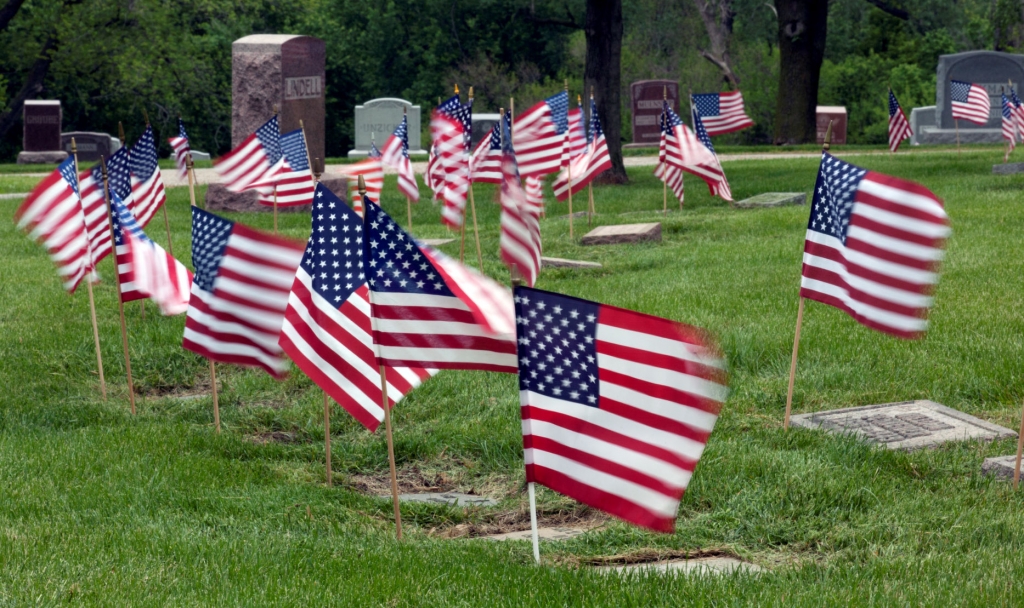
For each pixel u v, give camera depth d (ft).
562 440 26.05
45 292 63.26
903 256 35.78
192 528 29.66
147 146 63.52
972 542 28.58
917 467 34.63
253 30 265.75
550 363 25.88
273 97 110.83
